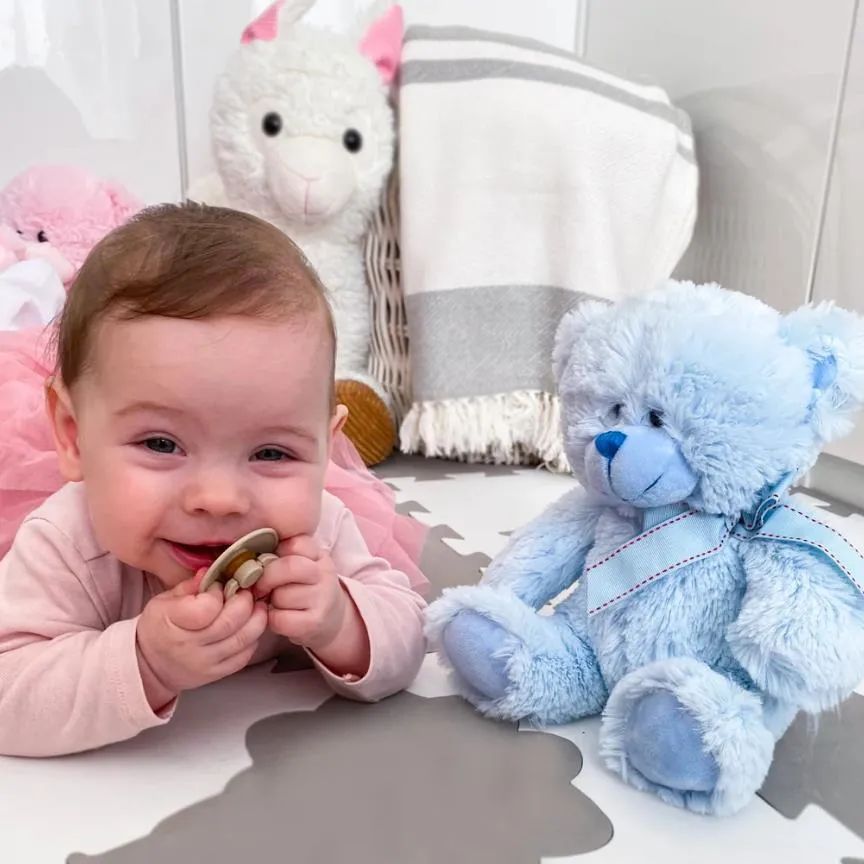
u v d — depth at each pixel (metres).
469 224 1.18
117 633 0.50
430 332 1.18
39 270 0.95
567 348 0.60
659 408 0.53
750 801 0.50
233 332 0.50
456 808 0.48
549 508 0.64
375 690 0.59
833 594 0.48
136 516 0.50
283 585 0.52
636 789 0.51
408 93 1.17
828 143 1.08
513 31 1.57
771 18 1.17
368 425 1.18
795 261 1.15
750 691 0.50
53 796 0.48
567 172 1.16
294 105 1.12
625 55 1.52
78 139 1.41
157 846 0.44
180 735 0.55
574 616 0.59
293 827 0.46
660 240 1.23
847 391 0.53
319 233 1.20
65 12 1.36
